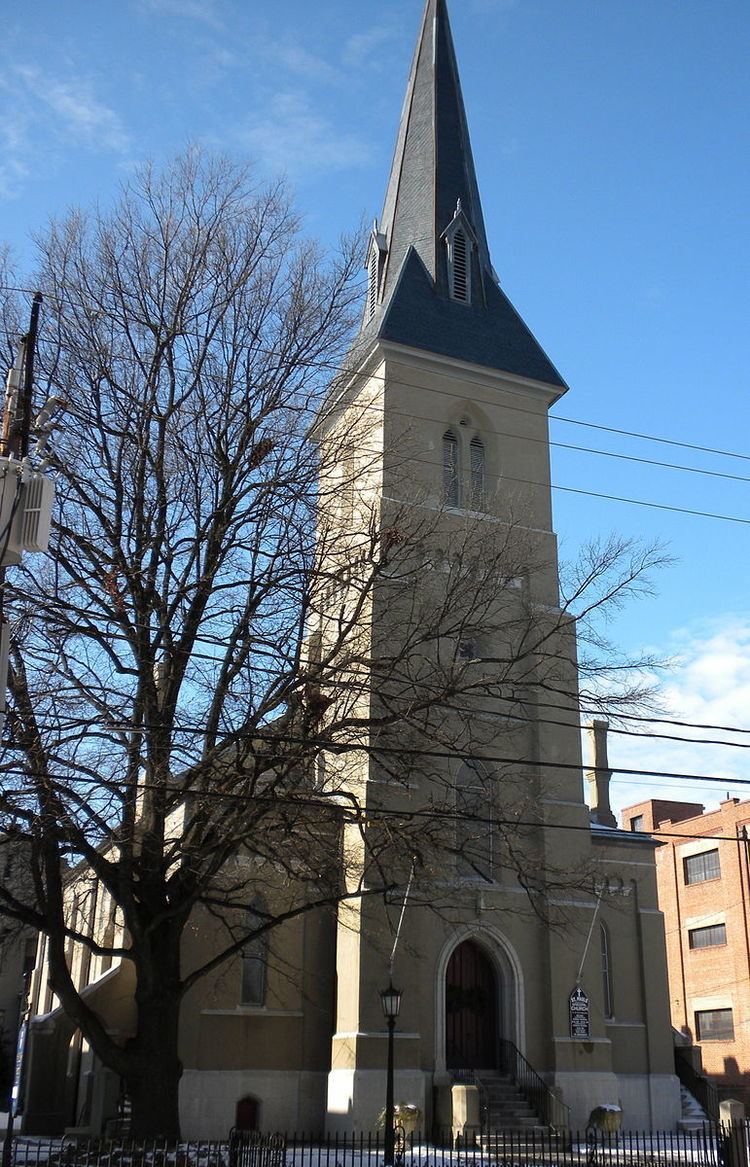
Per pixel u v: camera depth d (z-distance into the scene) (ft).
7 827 65.92
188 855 69.46
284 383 79.61
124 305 78.48
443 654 106.32
